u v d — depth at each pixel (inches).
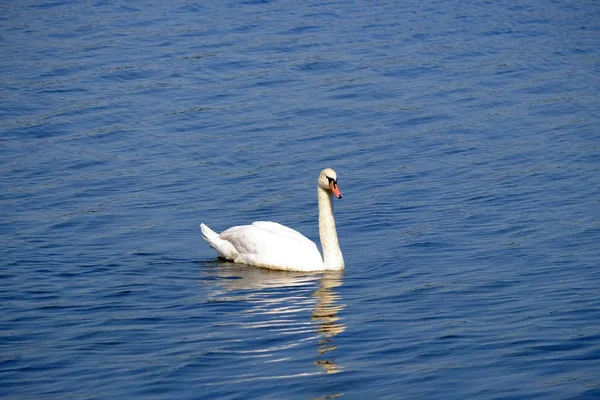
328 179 652.7
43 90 1176.8
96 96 1157.7
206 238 699.4
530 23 1531.7
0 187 877.8
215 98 1154.0
